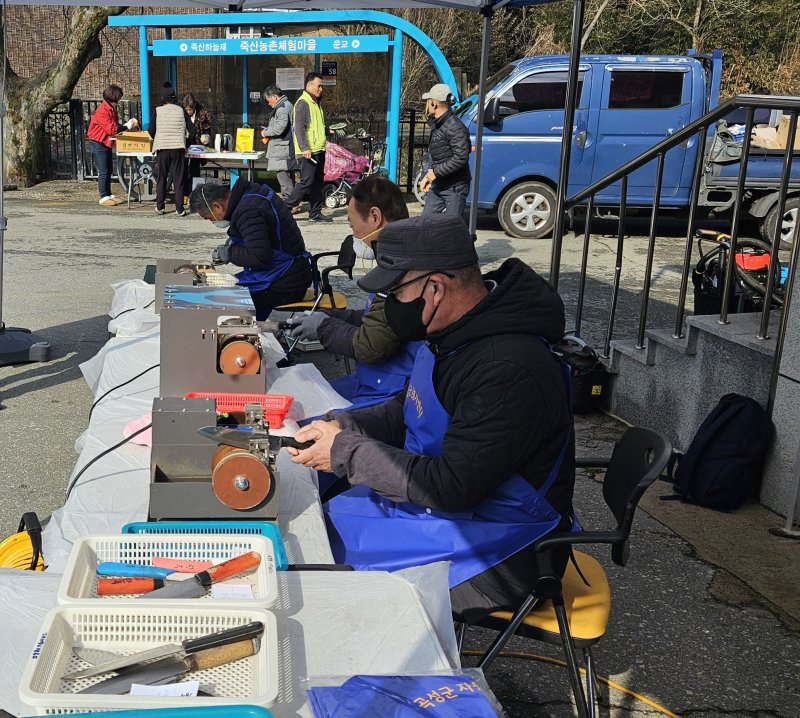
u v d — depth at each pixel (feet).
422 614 5.06
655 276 29.40
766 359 12.67
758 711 8.48
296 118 36.94
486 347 6.40
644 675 8.95
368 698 4.15
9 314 22.25
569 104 14.60
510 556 6.68
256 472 6.02
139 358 10.64
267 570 5.06
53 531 6.24
